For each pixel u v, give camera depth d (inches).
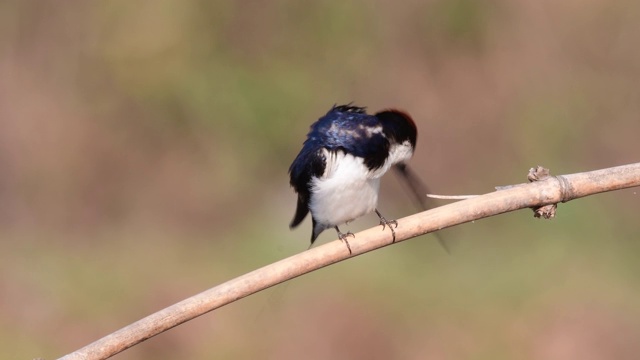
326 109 696.4
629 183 248.5
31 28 706.8
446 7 717.9
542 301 533.0
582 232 587.5
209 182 671.8
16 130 676.7
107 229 649.6
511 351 508.4
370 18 716.0
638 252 575.2
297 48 710.5
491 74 711.7
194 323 509.4
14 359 519.8
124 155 681.6
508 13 723.4
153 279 576.1
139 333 227.1
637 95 706.2
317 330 512.4
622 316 524.1
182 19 705.0
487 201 249.0
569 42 723.4
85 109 690.2
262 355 504.7
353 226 583.8
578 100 705.0
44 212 656.4
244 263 590.9
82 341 531.2
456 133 694.5
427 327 518.9
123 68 700.0
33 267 586.9
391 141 286.8
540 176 251.3
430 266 560.4
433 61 714.2
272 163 679.7
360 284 537.6
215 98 692.1
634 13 721.6
